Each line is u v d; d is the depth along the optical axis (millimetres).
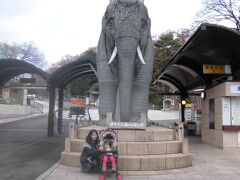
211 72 14328
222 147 13336
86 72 18531
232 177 7992
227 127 13281
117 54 10180
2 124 25234
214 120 14469
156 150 9141
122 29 9953
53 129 17516
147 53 11562
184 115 22422
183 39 38469
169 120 32344
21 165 9281
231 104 13492
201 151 12586
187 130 20375
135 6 10391
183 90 22297
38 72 17156
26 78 19922
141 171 8477
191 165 9383
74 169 8594
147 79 11641
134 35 9938
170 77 21266
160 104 60125
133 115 11508
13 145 13602
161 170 8633
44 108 49344
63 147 13133
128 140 9438
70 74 17875
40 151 11992
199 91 22234
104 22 11398
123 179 7664
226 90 13250
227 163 9938
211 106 14961
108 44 11125
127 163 8523
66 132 19344
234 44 12703
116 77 11617
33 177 7793
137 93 11562
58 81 17734
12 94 45719
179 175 8148
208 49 13781
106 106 11680
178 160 8938
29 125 24547
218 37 12492
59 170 8508
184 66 16000
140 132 9508
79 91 59250
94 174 8102
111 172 7684
